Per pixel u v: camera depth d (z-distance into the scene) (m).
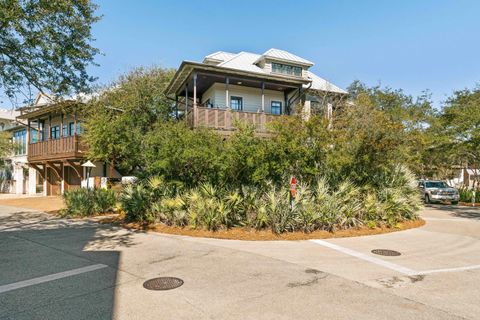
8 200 21.30
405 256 6.98
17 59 9.54
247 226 9.30
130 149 13.90
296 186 10.10
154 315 3.90
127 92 21.28
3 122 33.03
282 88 20.17
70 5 9.09
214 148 10.02
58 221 11.81
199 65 15.95
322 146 10.43
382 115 11.93
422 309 4.16
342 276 5.49
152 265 6.03
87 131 18.06
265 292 4.70
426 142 14.96
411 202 12.17
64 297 4.45
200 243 7.95
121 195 12.16
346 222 9.73
